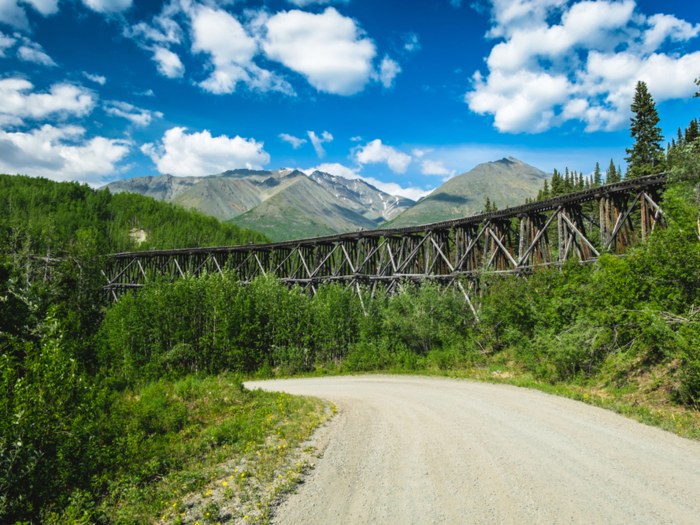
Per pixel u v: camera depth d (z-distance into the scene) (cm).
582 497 564
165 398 1249
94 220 11275
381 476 662
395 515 530
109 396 1130
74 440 693
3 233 4900
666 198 1340
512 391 1381
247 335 2653
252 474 685
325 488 621
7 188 11531
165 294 2714
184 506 585
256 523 518
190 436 984
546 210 2200
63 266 3862
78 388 741
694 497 553
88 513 550
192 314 2695
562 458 713
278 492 607
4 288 993
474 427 931
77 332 2603
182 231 12275
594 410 1052
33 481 593
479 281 2477
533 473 652
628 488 588
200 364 2625
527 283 1944
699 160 1223
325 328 2656
